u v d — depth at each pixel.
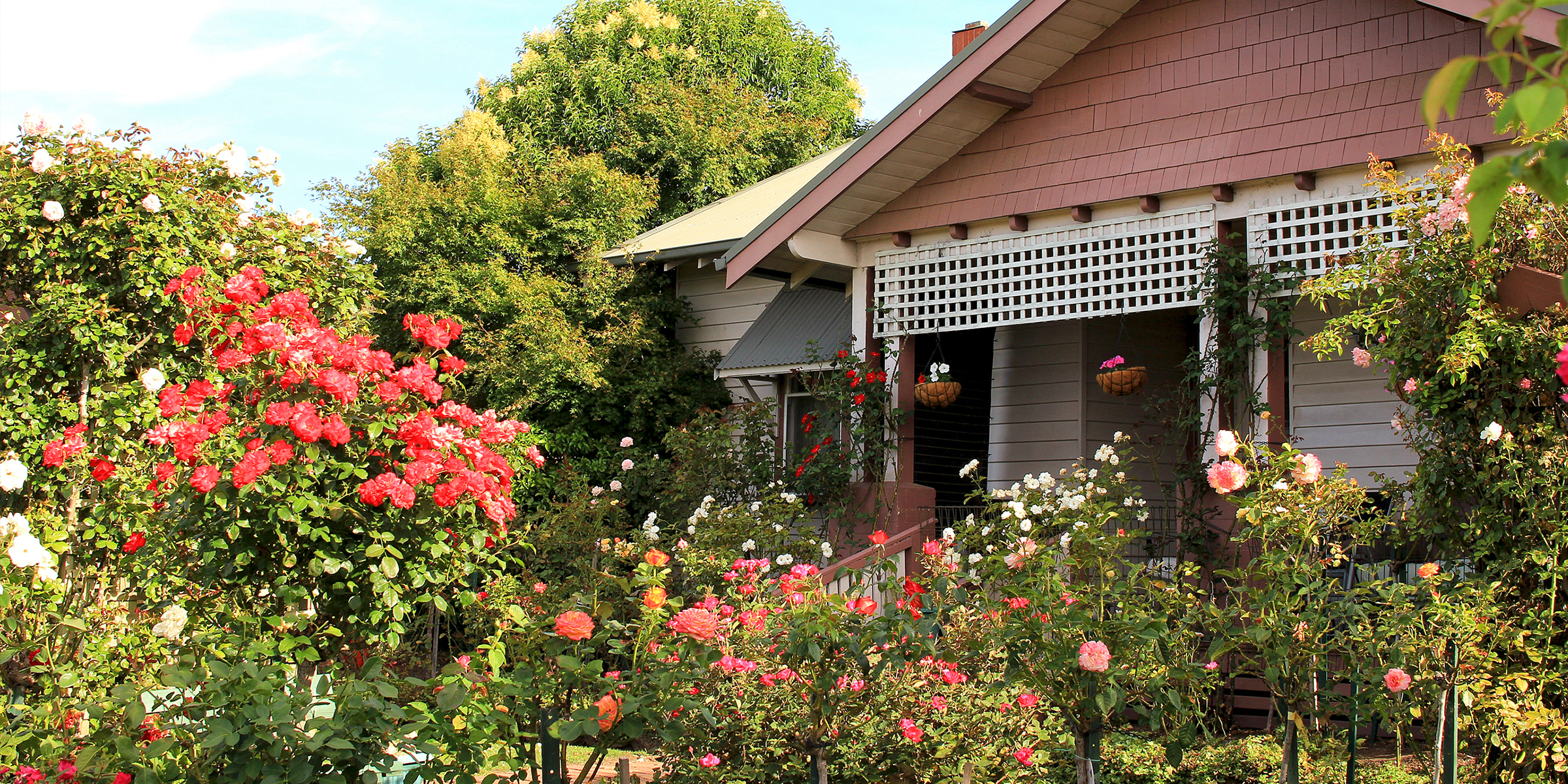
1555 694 5.60
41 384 7.04
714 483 11.91
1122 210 9.68
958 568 6.57
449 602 5.77
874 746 5.63
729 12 29.09
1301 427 10.85
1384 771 6.28
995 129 10.37
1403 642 5.28
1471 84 8.04
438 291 14.89
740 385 14.45
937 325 10.63
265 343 4.72
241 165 8.00
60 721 4.93
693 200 23.23
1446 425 6.07
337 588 4.83
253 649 4.17
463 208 15.70
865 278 11.20
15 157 7.32
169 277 7.12
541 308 14.31
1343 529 6.18
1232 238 9.26
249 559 4.65
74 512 6.55
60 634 5.51
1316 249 9.11
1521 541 5.70
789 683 5.39
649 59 26.83
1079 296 9.87
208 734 3.78
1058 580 5.14
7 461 5.38
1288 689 5.50
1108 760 6.55
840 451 10.95
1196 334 12.78
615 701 4.45
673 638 4.87
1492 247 5.83
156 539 5.51
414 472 4.64
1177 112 9.36
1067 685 4.98
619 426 14.29
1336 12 8.67
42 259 7.14
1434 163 8.20
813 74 30.61
